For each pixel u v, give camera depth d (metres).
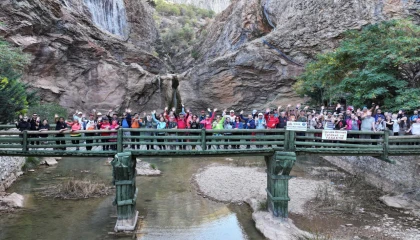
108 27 46.62
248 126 13.12
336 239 10.02
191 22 79.38
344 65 20.23
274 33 37.44
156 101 37.91
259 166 20.55
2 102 16.97
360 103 18.14
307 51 35.03
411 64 17.77
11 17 28.69
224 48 46.41
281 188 11.09
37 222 11.30
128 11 52.25
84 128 13.23
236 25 45.34
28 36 29.66
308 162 21.53
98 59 35.53
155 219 11.92
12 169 16.02
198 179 17.33
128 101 35.62
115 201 10.71
